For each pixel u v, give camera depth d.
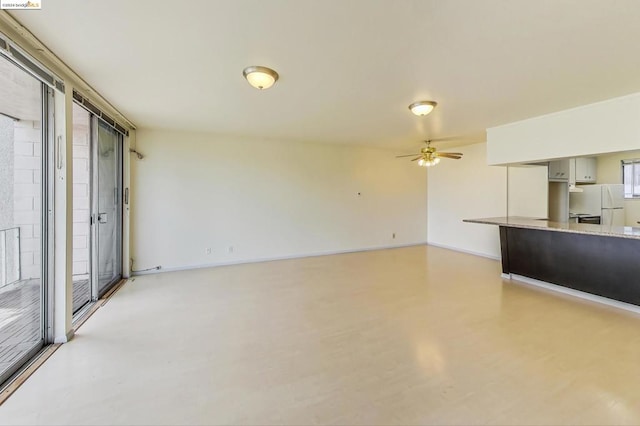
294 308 3.56
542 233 4.36
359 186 6.96
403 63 2.56
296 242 6.28
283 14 1.87
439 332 2.92
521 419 1.78
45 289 2.67
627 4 1.75
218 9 1.82
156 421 1.79
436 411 1.86
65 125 2.71
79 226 4.21
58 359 2.45
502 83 2.99
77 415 1.83
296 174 6.23
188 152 5.29
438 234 7.61
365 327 3.04
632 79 2.90
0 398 1.97
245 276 4.92
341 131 5.21
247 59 2.50
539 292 4.11
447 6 1.77
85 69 2.66
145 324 3.12
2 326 2.47
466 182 6.85
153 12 1.85
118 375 2.24
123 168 4.75
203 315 3.36
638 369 2.29
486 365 2.36
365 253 6.75
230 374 2.26
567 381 2.15
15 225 2.49
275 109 3.90
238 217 5.72
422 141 6.17
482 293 4.08
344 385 2.12
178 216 5.25
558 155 4.01
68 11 1.83
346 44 2.24
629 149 3.36
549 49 2.31
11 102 2.37
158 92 3.26
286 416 1.83
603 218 5.56
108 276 4.24
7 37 2.01
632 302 3.45
